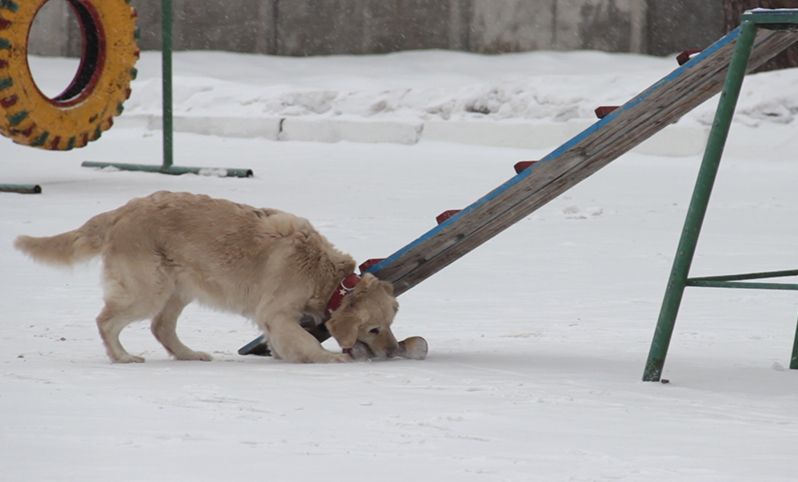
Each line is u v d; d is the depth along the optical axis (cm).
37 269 1678
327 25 5072
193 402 856
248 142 3866
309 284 1103
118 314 1084
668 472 668
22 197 2505
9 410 815
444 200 2562
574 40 4931
